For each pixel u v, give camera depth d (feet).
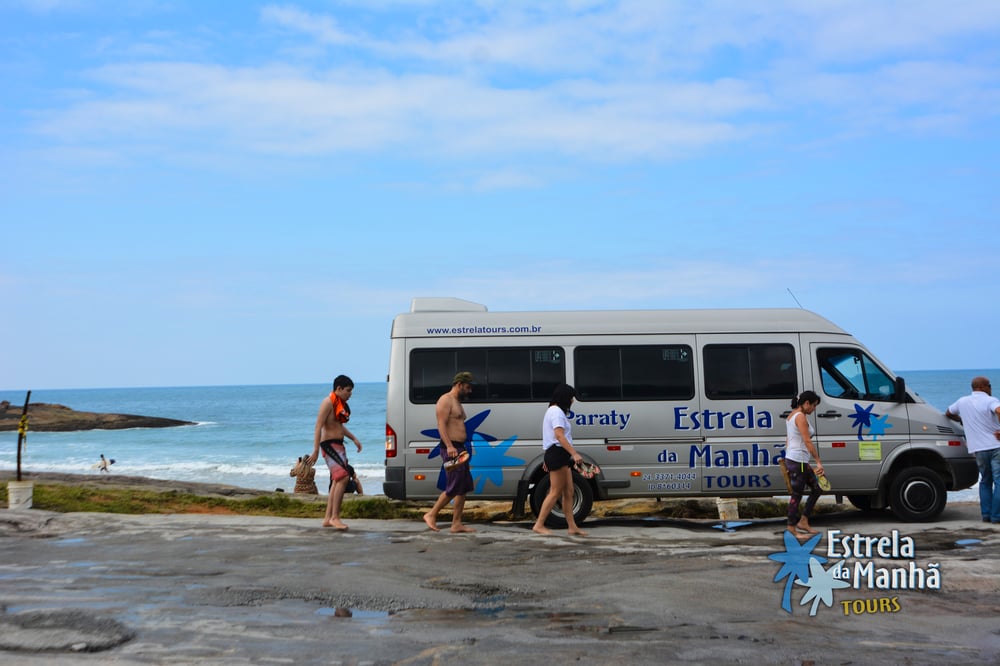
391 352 39.40
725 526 39.40
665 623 20.95
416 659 17.90
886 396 40.37
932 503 39.58
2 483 47.26
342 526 36.35
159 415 319.47
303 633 19.86
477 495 38.45
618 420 39.09
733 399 39.50
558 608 22.41
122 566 27.66
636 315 40.16
